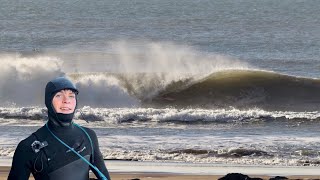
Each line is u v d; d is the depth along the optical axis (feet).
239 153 236.02
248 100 406.41
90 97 395.96
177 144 251.19
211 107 397.39
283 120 315.37
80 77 428.15
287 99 406.62
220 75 426.92
